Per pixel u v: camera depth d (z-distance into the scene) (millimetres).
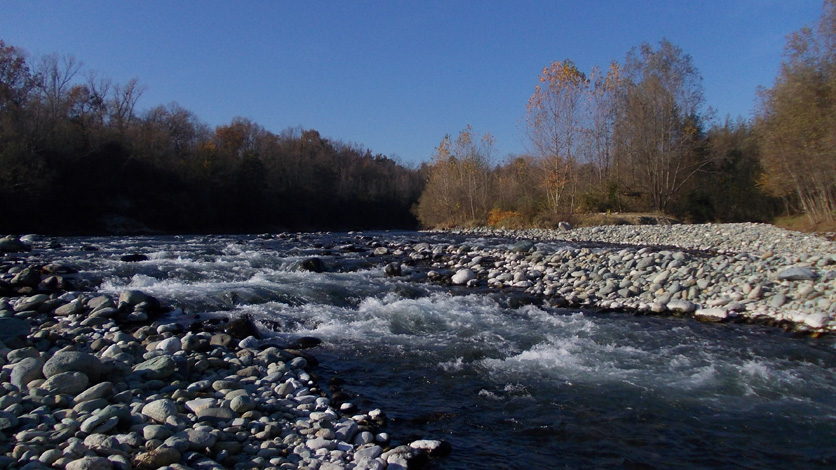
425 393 6035
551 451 4727
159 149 44781
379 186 74062
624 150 37469
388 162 95375
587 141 36000
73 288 10508
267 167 60719
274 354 6848
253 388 5715
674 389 6262
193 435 4145
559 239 25594
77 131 37688
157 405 4531
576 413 5562
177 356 6145
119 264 13312
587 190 36656
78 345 6734
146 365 5703
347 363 6992
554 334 8523
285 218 58875
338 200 66562
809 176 27062
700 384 6430
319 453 4293
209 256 16203
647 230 26281
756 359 7391
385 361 7117
